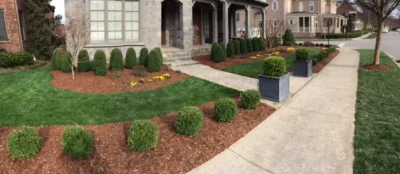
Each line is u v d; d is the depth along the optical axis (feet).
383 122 19.58
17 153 14.78
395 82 31.40
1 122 19.58
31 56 42.78
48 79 31.37
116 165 14.79
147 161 15.17
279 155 16.22
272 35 66.64
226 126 19.35
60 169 14.48
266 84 25.29
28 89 27.71
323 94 27.40
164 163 15.16
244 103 22.41
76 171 14.39
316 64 42.65
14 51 45.42
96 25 37.32
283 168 14.98
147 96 25.79
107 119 20.34
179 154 15.93
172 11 48.70
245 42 54.60
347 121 20.40
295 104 24.53
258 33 97.50
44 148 15.92
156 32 41.01
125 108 22.67
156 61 34.40
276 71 24.95
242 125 19.81
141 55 36.52
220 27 68.13
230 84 30.48
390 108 22.44
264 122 20.76
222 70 38.04
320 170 14.57
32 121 19.80
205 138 17.66
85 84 28.78
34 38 49.26
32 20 48.78
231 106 19.70
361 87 29.58
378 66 41.09
